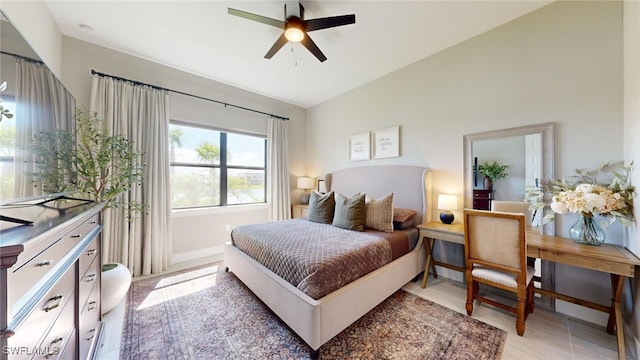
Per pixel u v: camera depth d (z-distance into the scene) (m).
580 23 1.97
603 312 1.79
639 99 1.48
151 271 2.89
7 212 1.20
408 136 3.21
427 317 1.95
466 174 2.65
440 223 2.75
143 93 2.91
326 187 4.26
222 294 2.34
